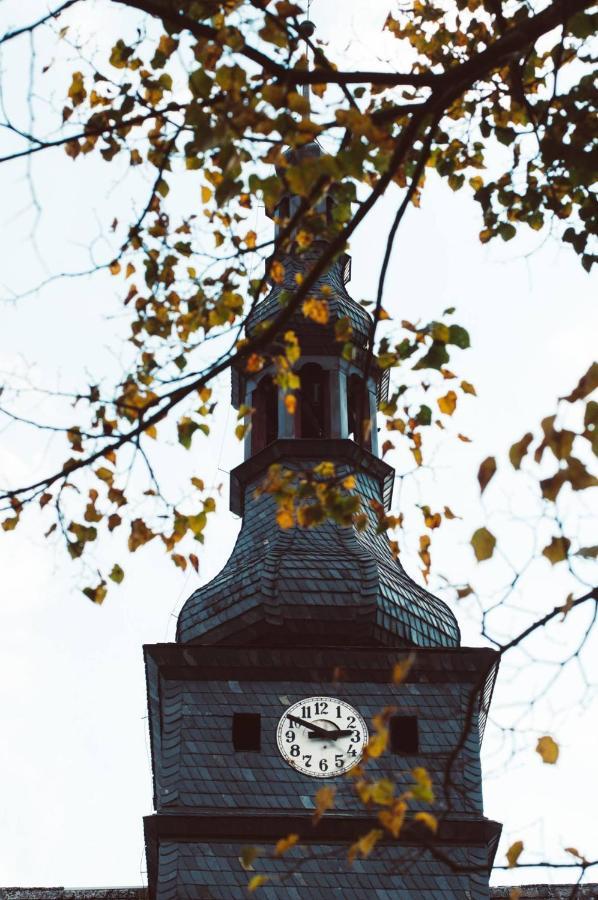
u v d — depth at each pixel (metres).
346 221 14.56
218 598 37.88
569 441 11.91
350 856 12.79
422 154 13.23
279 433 40.97
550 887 38.38
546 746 12.20
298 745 34.53
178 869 32.25
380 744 13.07
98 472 14.69
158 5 13.17
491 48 12.92
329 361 40.91
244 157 13.11
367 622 37.19
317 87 14.31
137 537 15.09
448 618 38.78
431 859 32.81
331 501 14.70
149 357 14.82
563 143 15.19
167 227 15.13
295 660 35.91
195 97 13.47
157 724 38.16
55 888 39.47
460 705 35.38
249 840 32.88
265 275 14.77
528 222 16.02
